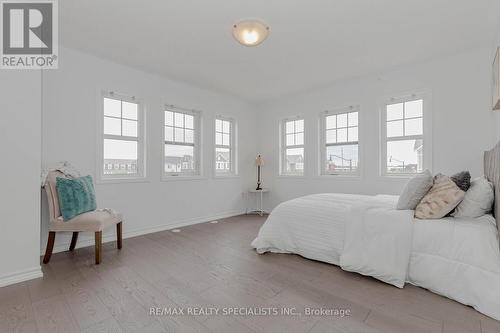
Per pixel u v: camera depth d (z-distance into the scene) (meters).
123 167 3.50
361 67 3.53
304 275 2.18
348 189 4.09
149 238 3.36
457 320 1.52
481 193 1.94
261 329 1.46
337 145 4.33
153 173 3.72
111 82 3.30
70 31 2.59
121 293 1.87
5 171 2.01
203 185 4.42
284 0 2.11
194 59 3.26
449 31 2.61
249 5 2.18
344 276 2.15
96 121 3.15
